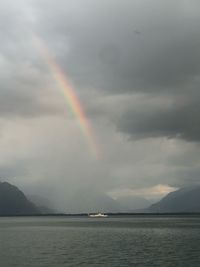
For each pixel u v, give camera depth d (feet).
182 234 469.16
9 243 369.50
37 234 500.74
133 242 367.45
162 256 261.65
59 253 286.66
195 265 223.30
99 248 317.01
